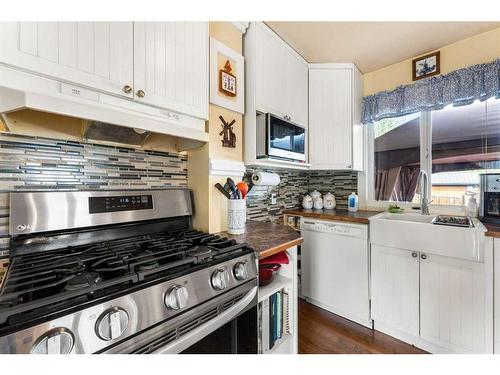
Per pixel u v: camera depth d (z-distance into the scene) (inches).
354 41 68.2
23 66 25.3
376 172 88.2
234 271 32.7
